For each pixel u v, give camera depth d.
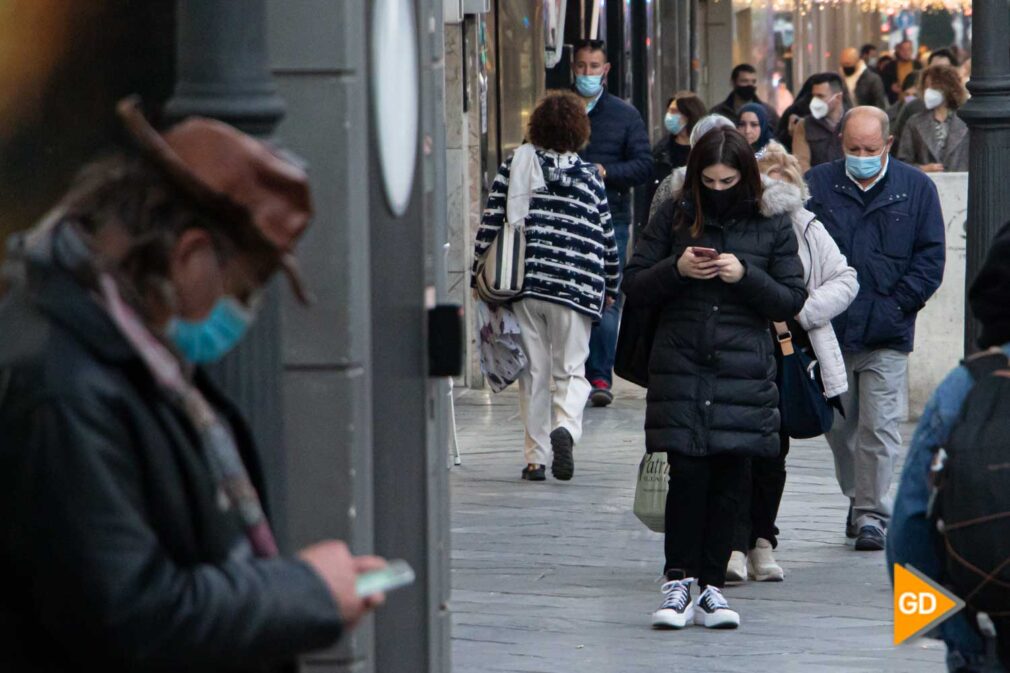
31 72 13.58
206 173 8.21
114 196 8.16
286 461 11.98
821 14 159.00
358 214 12.20
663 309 23.25
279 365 10.94
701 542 23.58
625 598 25.08
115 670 7.74
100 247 8.11
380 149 12.95
